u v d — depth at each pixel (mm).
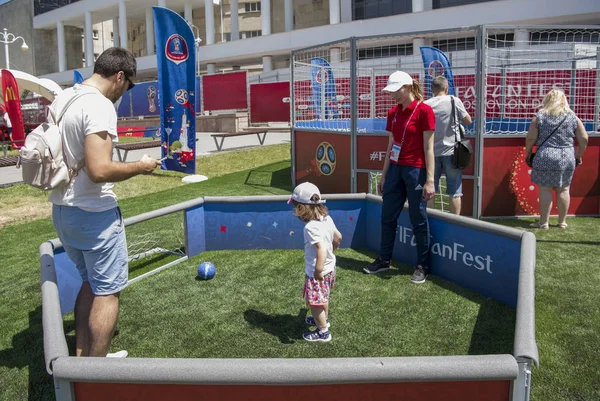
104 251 2885
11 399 3000
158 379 2031
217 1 40531
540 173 6078
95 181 2670
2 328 3986
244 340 3594
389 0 29812
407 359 2029
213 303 4273
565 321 3652
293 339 3588
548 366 3070
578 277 4484
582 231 6043
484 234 4164
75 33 57438
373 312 3965
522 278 2965
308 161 9109
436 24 26797
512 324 3682
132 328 3840
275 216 5656
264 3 35656
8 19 58875
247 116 24266
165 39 9781
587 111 7938
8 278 5188
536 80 8195
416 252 4871
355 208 5594
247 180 10445
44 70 56781
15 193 9758
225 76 23594
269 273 4945
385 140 7492
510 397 2035
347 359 2049
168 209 5109
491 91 8258
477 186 6816
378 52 27219
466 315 3865
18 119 14977
